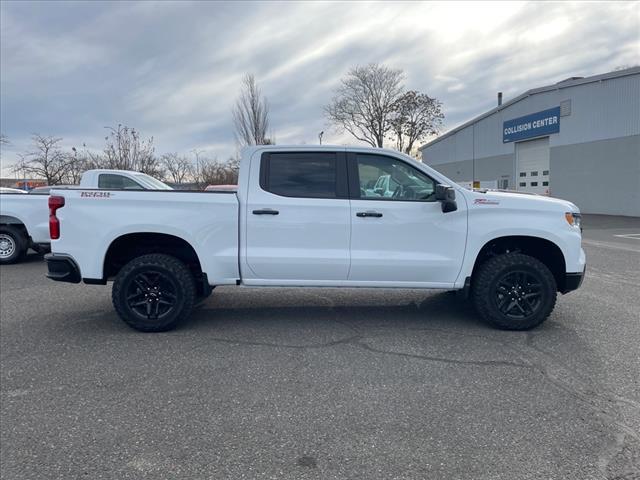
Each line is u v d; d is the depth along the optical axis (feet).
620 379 12.10
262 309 19.30
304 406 10.81
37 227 31.40
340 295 21.72
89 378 12.46
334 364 13.29
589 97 78.48
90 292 23.11
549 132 86.74
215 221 15.97
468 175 113.60
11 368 13.19
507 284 15.99
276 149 16.30
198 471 8.43
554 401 10.93
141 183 34.37
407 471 8.38
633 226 58.54
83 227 16.01
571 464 8.52
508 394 11.32
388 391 11.55
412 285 16.30
